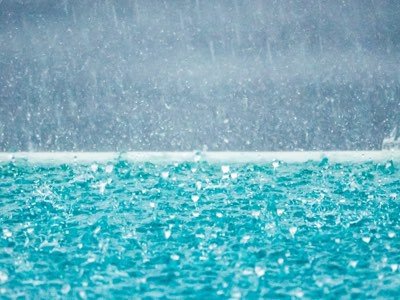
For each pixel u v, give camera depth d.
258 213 8.08
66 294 5.68
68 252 6.80
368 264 6.45
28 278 6.07
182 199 8.84
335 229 7.52
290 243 7.04
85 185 9.70
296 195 9.00
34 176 10.31
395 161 11.30
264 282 5.95
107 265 6.42
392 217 7.98
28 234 7.39
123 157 11.74
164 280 6.03
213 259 6.57
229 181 9.85
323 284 5.92
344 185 9.59
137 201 8.75
